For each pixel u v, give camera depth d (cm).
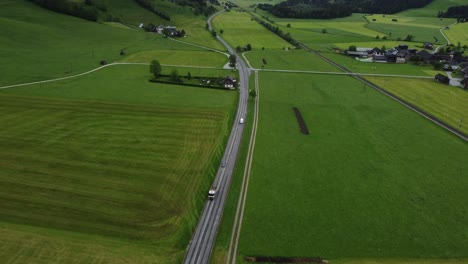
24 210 4850
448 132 7950
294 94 10638
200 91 10450
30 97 9094
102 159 6212
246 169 6250
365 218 4981
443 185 5819
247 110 9169
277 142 7338
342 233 4688
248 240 4550
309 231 4719
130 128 7531
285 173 6134
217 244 4475
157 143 6919
